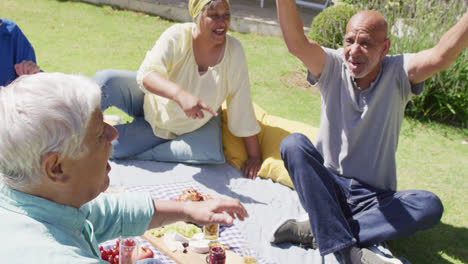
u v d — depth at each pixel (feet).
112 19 28.02
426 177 13.93
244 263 7.97
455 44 8.06
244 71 12.03
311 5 31.27
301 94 20.04
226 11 10.85
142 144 12.34
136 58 22.03
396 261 8.38
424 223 8.91
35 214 3.56
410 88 8.98
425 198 8.89
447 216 11.89
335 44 21.42
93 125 3.62
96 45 23.21
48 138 3.31
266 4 33.65
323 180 9.02
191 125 12.34
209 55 11.55
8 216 3.43
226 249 8.54
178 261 7.98
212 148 12.28
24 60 9.91
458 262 10.11
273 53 24.93
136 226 5.22
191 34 11.36
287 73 22.22
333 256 9.45
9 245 3.25
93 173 3.78
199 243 8.35
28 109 3.27
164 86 10.44
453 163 15.03
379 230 9.05
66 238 3.60
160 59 11.02
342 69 9.27
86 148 3.59
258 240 9.64
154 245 8.39
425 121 18.33
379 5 20.51
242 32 28.43
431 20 18.78
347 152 9.48
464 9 18.81
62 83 3.44
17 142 3.27
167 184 11.17
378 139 9.26
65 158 3.50
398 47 18.86
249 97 12.35
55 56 20.99
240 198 11.18
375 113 9.16
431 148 16.08
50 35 23.95
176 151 12.23
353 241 8.79
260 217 10.50
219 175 12.09
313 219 8.84
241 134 12.49
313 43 9.25
